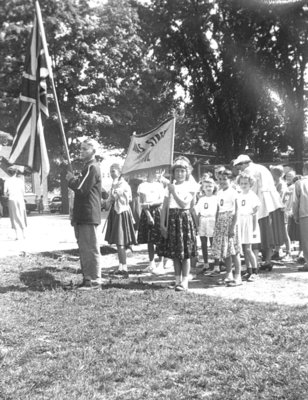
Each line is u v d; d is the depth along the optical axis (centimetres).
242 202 855
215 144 3838
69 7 3100
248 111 3697
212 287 798
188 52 3684
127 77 3531
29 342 497
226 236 802
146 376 406
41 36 789
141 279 877
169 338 498
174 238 751
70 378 402
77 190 748
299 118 3791
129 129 3547
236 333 509
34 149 799
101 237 1541
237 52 3556
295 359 430
